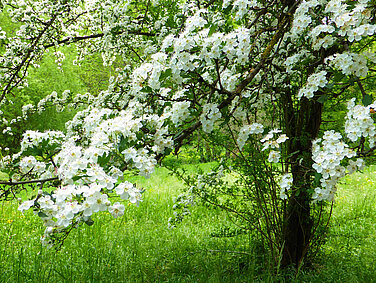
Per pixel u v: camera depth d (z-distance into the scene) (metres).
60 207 1.36
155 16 3.62
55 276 3.24
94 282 3.08
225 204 3.47
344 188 6.95
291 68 2.33
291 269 3.14
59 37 4.60
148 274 3.40
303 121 3.12
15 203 6.07
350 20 1.55
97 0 4.21
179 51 1.66
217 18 2.53
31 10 4.19
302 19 1.82
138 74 1.72
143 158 1.59
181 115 1.86
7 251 3.84
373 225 4.59
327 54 2.47
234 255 3.63
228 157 3.21
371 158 1.85
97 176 1.38
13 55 4.04
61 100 3.59
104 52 4.84
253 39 2.41
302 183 2.42
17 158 1.76
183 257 3.67
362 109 1.46
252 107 2.67
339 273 3.07
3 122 3.79
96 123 1.80
